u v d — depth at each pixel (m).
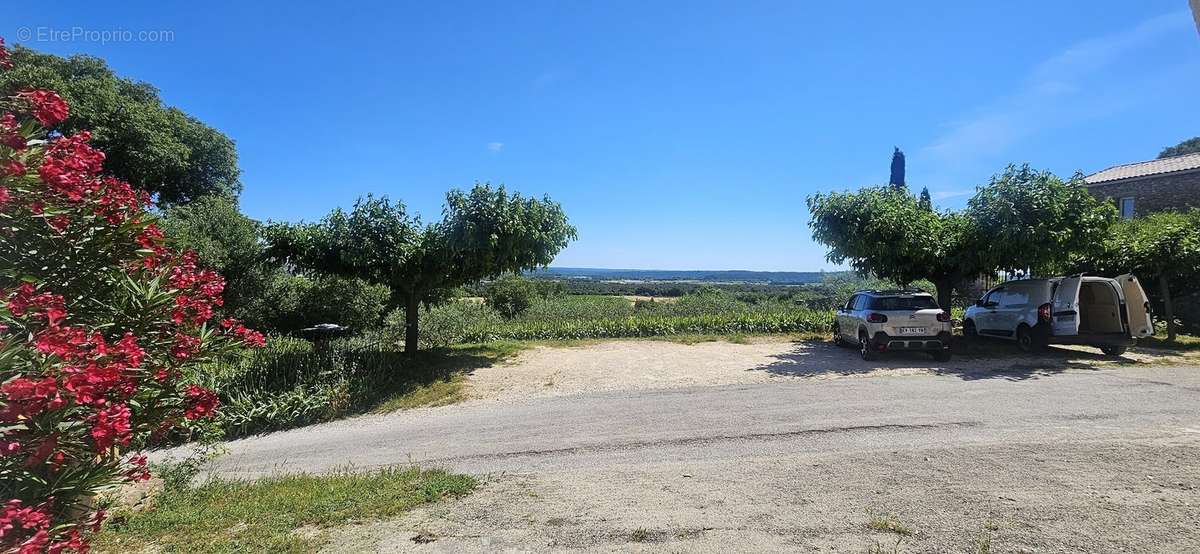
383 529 4.15
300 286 18.48
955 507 4.17
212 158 26.66
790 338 15.72
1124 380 9.16
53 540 2.45
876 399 8.23
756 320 17.45
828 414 7.45
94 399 2.55
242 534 4.11
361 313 18.50
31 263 3.04
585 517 4.31
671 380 10.58
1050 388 8.62
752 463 5.61
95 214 3.34
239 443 8.40
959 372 10.29
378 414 9.59
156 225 3.79
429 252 12.51
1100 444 5.64
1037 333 11.95
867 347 11.72
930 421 6.87
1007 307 13.00
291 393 9.73
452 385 10.93
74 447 2.68
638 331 17.11
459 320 17.95
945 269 13.95
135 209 3.64
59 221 3.08
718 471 5.41
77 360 2.51
